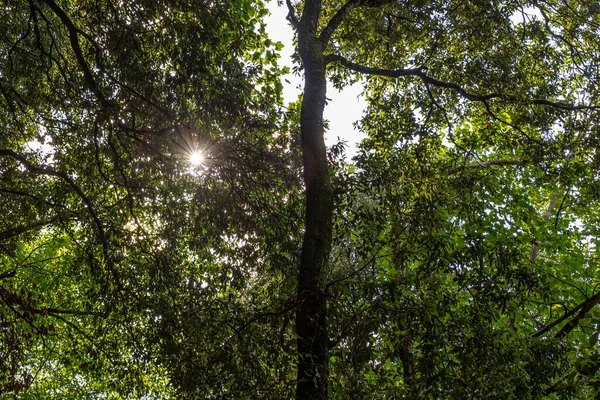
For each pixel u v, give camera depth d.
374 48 12.44
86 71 8.72
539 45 10.99
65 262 15.97
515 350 6.80
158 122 9.55
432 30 10.98
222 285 9.60
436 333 6.15
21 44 10.86
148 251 10.99
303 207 10.08
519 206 14.41
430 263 7.23
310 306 6.53
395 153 8.22
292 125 10.33
